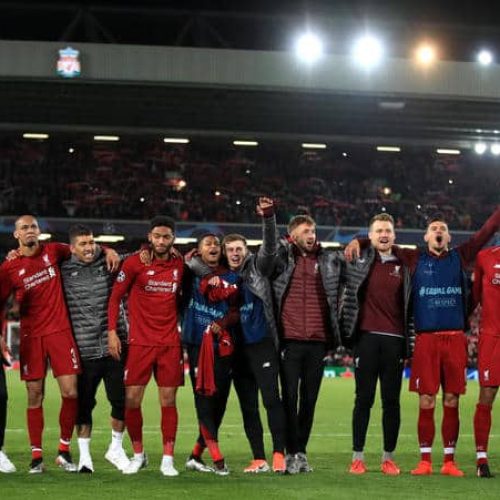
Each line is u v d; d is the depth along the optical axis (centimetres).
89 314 913
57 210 3978
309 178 4353
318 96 3472
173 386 878
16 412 1617
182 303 911
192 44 4331
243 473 886
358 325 909
